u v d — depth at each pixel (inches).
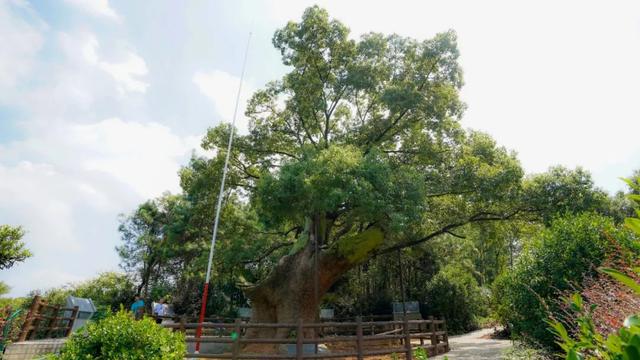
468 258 1255.5
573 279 291.1
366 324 434.9
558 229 335.6
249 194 757.9
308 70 695.1
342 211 653.3
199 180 711.7
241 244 751.7
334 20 681.0
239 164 748.0
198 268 830.5
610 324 123.3
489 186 605.3
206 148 735.1
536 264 328.8
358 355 420.2
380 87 690.8
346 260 601.6
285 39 692.7
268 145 733.9
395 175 542.0
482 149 671.1
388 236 633.0
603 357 85.3
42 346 442.3
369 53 681.0
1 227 543.5
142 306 617.3
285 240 853.8
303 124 725.3
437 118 655.8
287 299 608.1
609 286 159.3
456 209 700.7
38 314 500.7
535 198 632.4
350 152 526.9
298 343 404.5
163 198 1255.5
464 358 473.7
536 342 305.0
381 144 691.4
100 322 240.4
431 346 506.3
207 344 574.9
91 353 225.1
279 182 502.0
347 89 697.0
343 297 1024.9
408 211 510.3
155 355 229.3
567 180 634.8
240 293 1128.8
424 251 992.2
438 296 998.4
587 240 304.7
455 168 642.2
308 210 506.0
